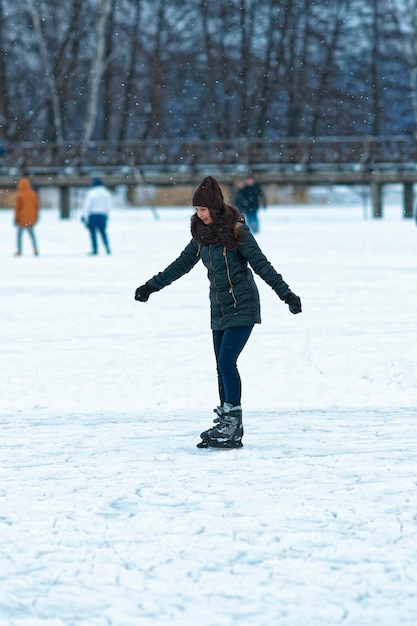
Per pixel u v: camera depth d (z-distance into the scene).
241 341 12.53
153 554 8.20
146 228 64.69
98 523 9.12
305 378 17.83
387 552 8.18
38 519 9.29
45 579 7.65
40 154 83.31
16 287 31.92
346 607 7.01
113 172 81.25
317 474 10.91
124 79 111.75
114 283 32.84
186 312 25.31
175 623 6.76
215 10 107.56
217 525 8.98
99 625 6.74
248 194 58.72
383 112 112.81
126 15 108.69
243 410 16.12
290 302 12.21
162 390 17.48
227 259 12.49
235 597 7.21
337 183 80.25
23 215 45.75
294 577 7.61
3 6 107.50
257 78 110.94
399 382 17.53
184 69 108.62
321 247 47.59
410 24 108.38
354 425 14.17
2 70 107.56
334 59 109.88
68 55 108.31
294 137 112.81
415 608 6.99
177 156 81.88
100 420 15.09
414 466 11.23
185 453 12.24
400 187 106.31
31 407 16.48
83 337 21.83
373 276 33.44
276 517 9.20
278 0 107.94
